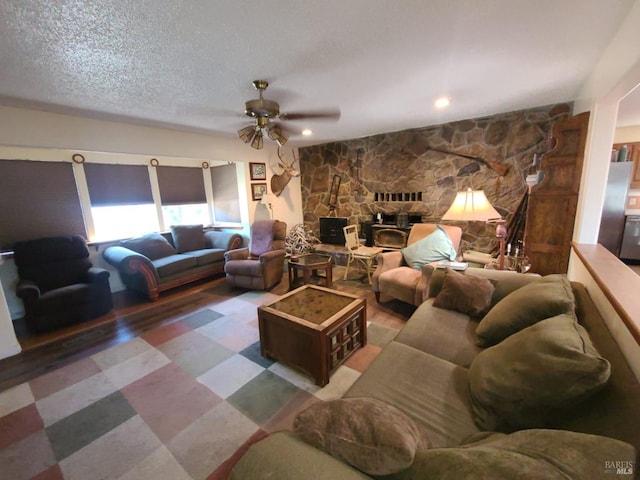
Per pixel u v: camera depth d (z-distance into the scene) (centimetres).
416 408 119
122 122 314
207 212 526
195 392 189
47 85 205
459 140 385
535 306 143
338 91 243
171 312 321
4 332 238
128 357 233
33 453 148
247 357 226
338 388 188
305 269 356
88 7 124
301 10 132
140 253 395
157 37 151
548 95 279
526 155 342
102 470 138
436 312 202
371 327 268
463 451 68
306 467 72
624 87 181
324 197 542
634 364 100
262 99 227
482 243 388
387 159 454
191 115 297
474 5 134
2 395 193
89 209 381
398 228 435
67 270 328
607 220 427
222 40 156
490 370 114
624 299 114
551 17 146
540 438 69
